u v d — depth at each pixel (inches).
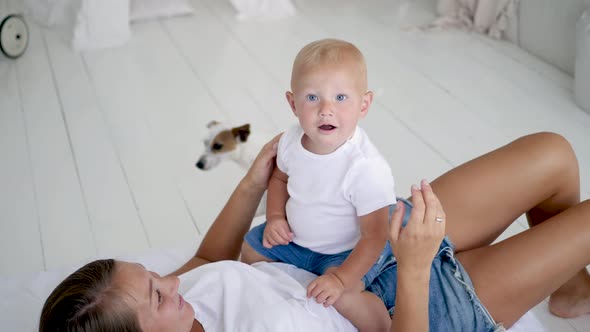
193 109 114.0
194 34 145.0
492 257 50.0
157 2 153.6
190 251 63.2
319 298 43.4
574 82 111.3
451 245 50.5
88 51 136.2
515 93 115.6
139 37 143.2
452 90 117.5
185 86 122.0
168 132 107.1
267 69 128.6
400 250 39.8
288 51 136.3
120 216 87.7
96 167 98.0
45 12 145.2
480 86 118.6
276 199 50.6
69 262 79.0
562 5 117.6
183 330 41.4
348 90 42.7
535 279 48.9
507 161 54.1
